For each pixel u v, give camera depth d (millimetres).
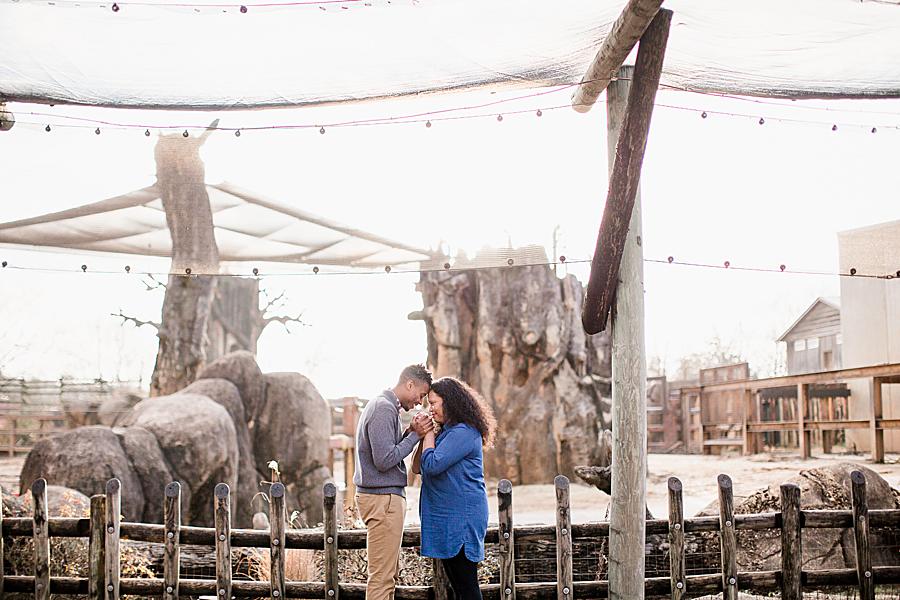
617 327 5062
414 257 5895
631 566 4941
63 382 22203
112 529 5152
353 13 4617
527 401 15883
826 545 6617
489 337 16094
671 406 19656
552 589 5133
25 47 4918
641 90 4398
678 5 4523
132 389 23359
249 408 13977
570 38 4793
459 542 4676
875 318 13750
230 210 5809
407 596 5141
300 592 5164
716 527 5238
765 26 4715
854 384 14406
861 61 5117
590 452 15477
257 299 26078
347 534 5184
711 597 6242
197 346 16391
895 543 6672
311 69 5137
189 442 11289
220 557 5152
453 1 4461
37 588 5191
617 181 4609
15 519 5328
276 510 5180
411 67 5121
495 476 15727
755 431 15336
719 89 5488
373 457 4785
